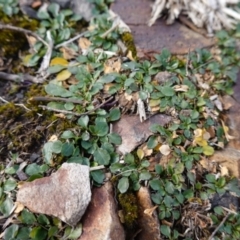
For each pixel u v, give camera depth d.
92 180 0.30
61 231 0.29
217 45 0.41
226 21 0.43
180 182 0.31
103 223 0.28
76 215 0.28
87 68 0.36
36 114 0.34
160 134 0.32
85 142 0.31
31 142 0.33
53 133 0.33
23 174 0.31
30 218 0.29
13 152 0.32
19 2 0.42
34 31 0.40
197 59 0.38
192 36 0.41
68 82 0.36
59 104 0.34
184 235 0.31
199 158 0.32
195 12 0.42
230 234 0.31
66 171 0.29
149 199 0.30
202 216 0.31
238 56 0.40
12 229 0.29
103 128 0.32
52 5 0.41
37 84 0.36
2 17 0.41
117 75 0.35
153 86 0.34
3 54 0.39
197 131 0.33
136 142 0.32
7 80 0.37
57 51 0.39
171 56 0.38
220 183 0.32
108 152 0.31
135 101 0.34
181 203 0.31
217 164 0.32
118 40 0.39
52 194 0.29
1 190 0.30
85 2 0.42
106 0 0.43
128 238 0.30
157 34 0.41
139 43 0.39
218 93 0.37
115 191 0.30
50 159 0.31
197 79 0.37
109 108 0.34
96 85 0.34
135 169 0.31
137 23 0.41
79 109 0.33
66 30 0.39
